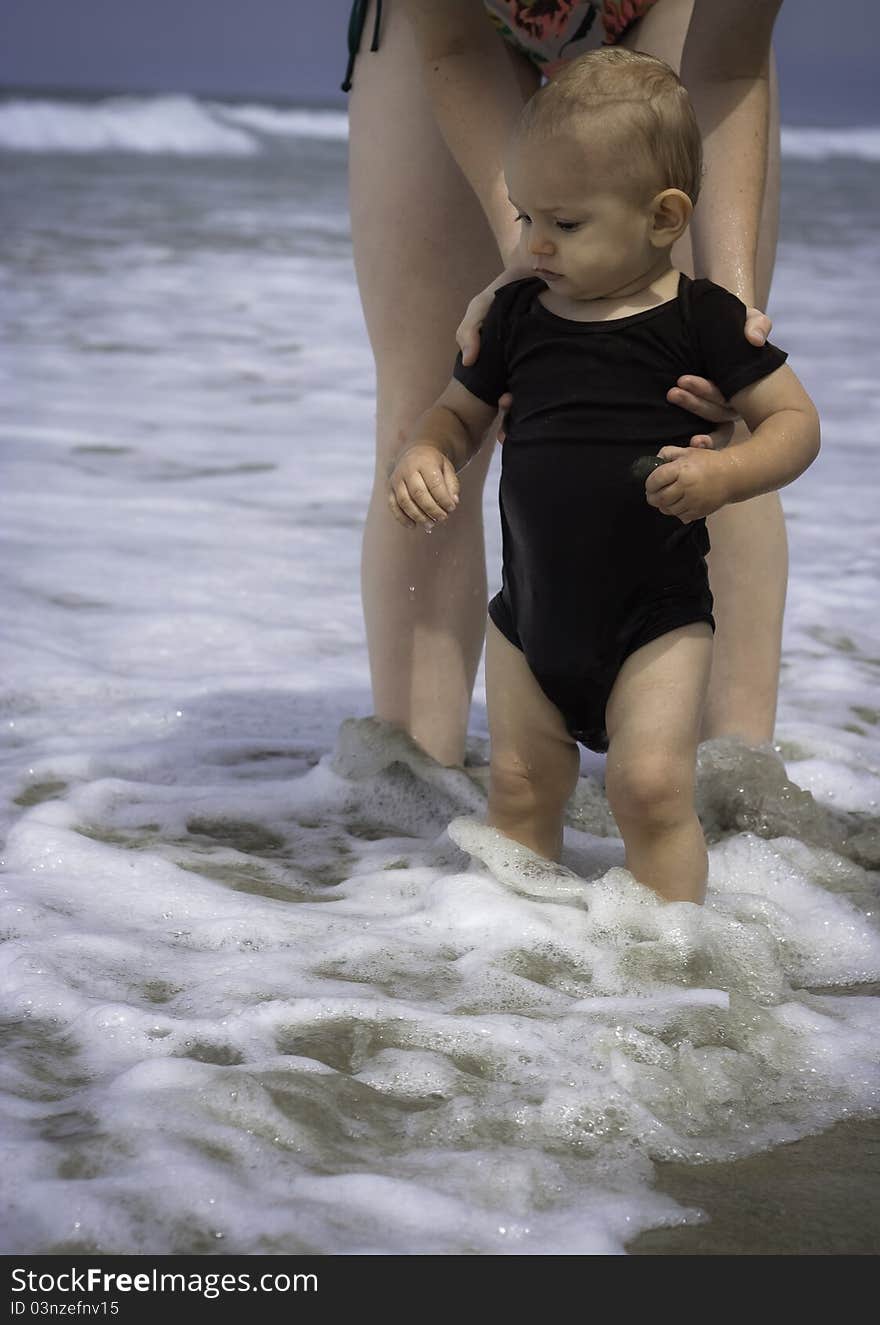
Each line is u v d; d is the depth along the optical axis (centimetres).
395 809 428
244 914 350
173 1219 230
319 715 521
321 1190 239
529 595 335
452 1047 288
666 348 321
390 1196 238
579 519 324
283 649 593
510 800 356
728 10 371
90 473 854
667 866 335
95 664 564
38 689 530
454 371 348
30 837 385
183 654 582
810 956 344
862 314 1507
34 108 3638
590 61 320
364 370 1176
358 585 679
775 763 418
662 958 325
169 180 2814
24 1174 239
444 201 415
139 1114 254
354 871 387
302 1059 277
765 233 427
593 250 317
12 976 309
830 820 414
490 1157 250
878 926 356
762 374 315
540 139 315
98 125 3703
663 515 321
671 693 325
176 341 1258
